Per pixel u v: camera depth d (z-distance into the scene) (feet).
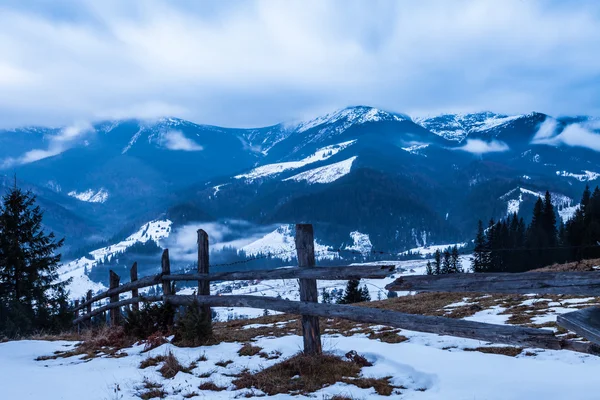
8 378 22.31
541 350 22.79
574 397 14.82
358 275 20.01
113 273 47.03
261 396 18.57
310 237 23.89
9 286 86.22
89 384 21.04
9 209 88.43
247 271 27.12
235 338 32.35
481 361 20.40
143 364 24.21
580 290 12.95
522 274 14.37
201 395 18.94
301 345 26.43
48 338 40.24
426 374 19.40
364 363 22.24
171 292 35.35
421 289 16.94
